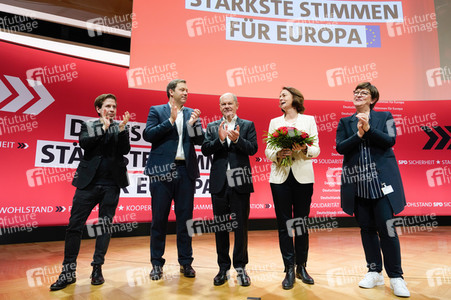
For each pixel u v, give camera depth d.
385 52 3.72
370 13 3.79
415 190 4.75
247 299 1.62
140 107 4.20
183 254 2.08
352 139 1.86
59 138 3.70
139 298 1.64
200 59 3.50
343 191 1.97
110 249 3.12
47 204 3.58
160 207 2.06
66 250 1.85
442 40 3.63
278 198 1.95
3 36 3.47
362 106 1.97
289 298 1.65
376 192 1.79
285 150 1.87
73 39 3.87
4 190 3.36
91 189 1.91
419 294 1.72
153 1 3.43
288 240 1.92
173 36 3.45
